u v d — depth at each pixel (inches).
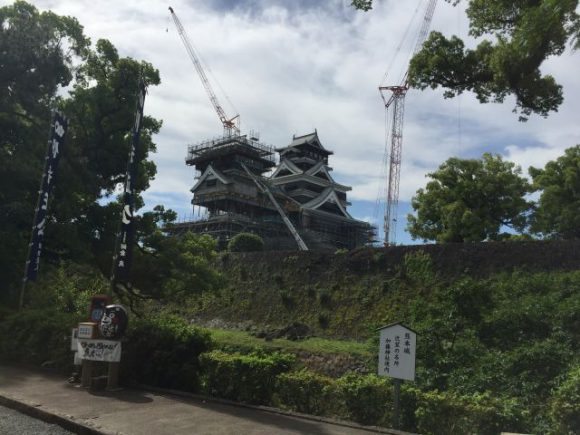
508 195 1412.4
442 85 462.6
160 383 375.9
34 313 485.4
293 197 3513.8
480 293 504.1
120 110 709.3
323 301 1228.5
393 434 267.1
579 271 812.0
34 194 660.7
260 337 1117.7
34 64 679.1
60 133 534.0
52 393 337.1
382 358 290.2
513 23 381.4
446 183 1480.1
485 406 274.2
